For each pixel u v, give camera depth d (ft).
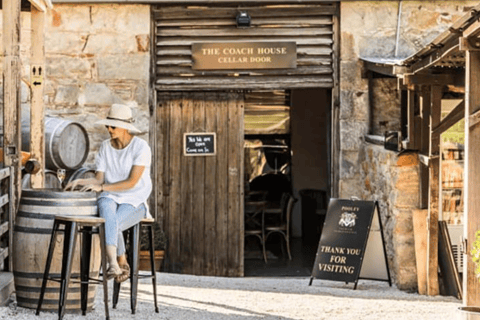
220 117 39.88
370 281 36.65
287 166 52.65
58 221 21.53
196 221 40.11
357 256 34.12
